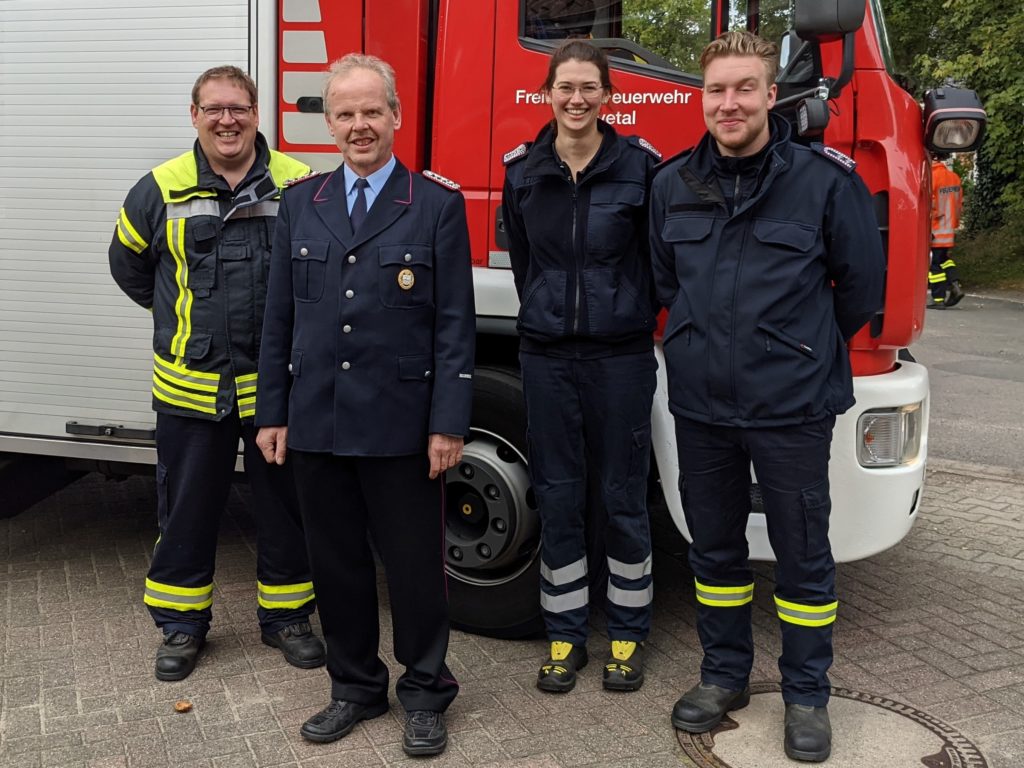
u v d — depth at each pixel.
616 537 3.26
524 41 3.38
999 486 5.58
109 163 3.84
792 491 2.79
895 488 3.29
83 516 4.98
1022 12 13.28
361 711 3.00
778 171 2.67
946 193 12.66
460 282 2.82
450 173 3.50
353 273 2.76
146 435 3.92
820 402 2.76
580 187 3.04
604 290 3.06
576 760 2.81
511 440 3.49
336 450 2.77
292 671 3.37
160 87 3.75
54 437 4.05
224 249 3.25
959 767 2.76
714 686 3.02
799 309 2.72
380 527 2.89
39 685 3.23
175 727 2.98
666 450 3.38
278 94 3.64
